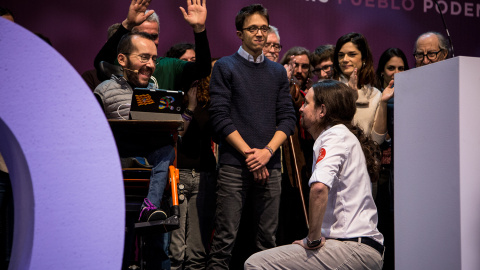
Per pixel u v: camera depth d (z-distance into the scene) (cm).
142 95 262
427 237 204
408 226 215
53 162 149
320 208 212
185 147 336
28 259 147
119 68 306
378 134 346
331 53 398
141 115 264
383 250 224
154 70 310
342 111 234
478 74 190
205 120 343
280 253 220
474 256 189
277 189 316
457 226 189
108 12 427
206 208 337
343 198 222
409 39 487
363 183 225
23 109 147
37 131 148
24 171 152
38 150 148
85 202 151
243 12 326
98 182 153
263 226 316
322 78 402
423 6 489
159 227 251
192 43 421
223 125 308
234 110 316
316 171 215
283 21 462
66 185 150
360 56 357
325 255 215
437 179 199
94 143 153
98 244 152
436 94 200
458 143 189
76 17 420
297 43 465
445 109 195
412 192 212
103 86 288
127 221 257
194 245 332
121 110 283
